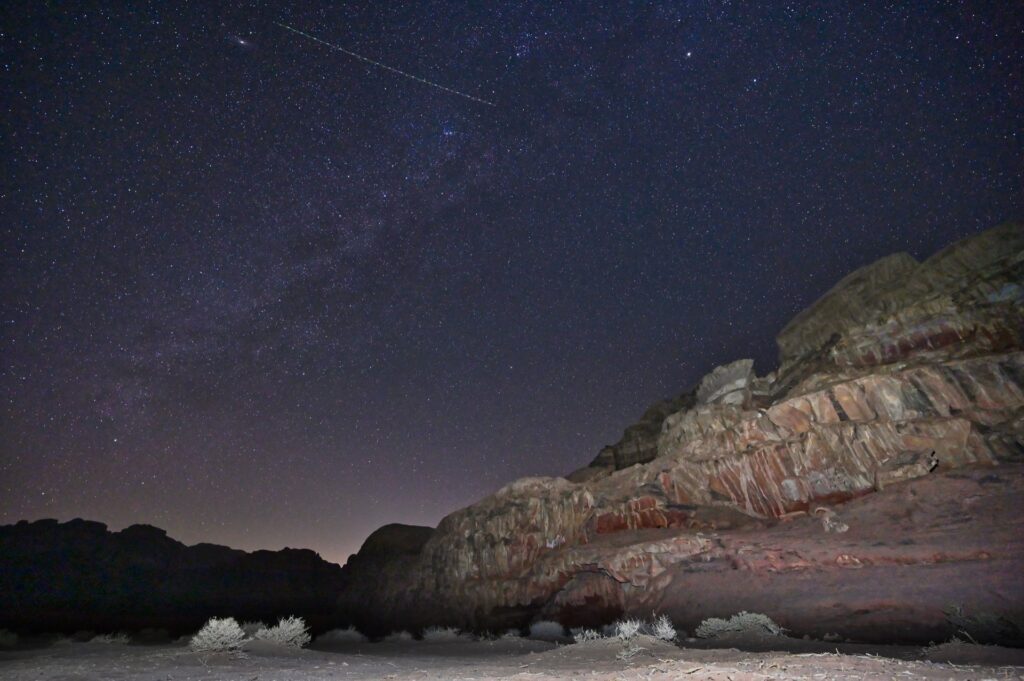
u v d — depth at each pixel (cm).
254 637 1852
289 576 7412
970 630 1552
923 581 1856
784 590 2169
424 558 4894
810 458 2788
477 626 3728
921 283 3083
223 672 1228
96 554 6625
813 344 3578
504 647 2220
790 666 1039
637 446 4847
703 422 3578
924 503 2247
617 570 2933
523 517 4062
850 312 3456
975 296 2730
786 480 2828
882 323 3039
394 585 5238
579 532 3588
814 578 2156
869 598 1889
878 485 2508
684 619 2377
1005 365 2470
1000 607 1606
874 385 2750
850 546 2203
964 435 2411
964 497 2164
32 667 1269
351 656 1756
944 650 1302
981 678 879
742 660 1184
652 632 2255
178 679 1107
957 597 1714
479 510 4553
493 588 3844
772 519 2816
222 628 1554
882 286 3391
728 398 3669
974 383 2512
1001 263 2769
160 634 3584
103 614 5669
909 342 2847
